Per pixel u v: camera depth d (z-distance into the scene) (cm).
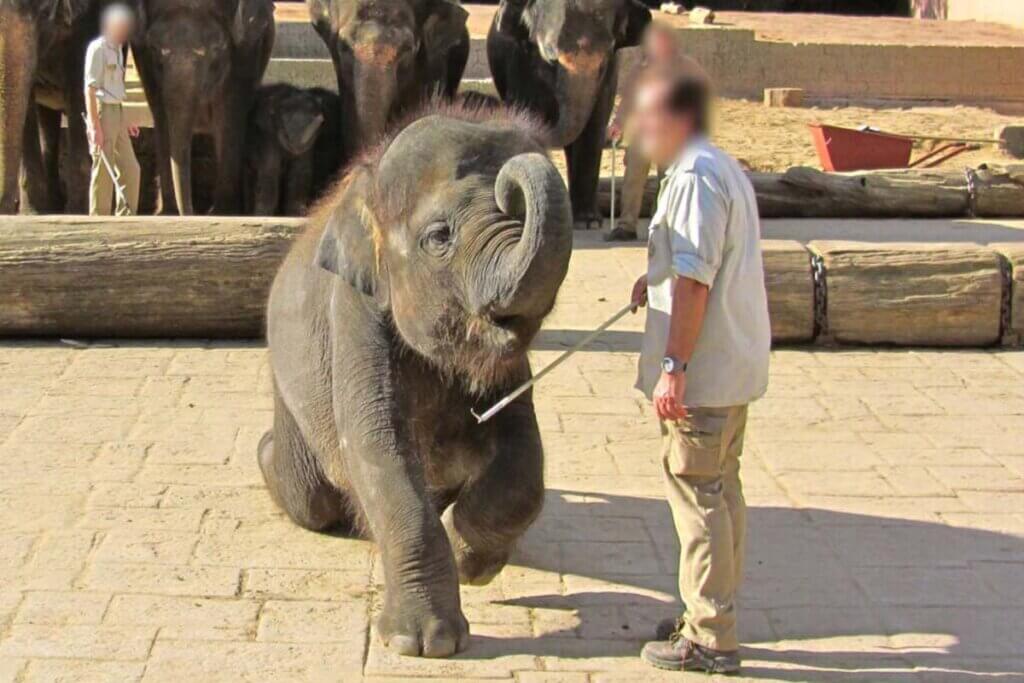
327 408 701
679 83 596
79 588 709
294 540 779
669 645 641
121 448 918
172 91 1548
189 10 1548
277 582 723
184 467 887
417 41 1639
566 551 773
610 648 659
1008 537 804
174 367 1109
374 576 734
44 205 1639
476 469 704
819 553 778
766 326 613
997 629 689
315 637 661
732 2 3825
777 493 868
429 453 695
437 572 646
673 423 610
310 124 1614
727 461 632
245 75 1620
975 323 1199
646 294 643
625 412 1016
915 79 2706
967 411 1038
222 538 778
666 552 775
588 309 1291
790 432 984
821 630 686
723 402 602
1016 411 1038
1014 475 905
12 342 1172
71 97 1598
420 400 672
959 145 2034
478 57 2581
